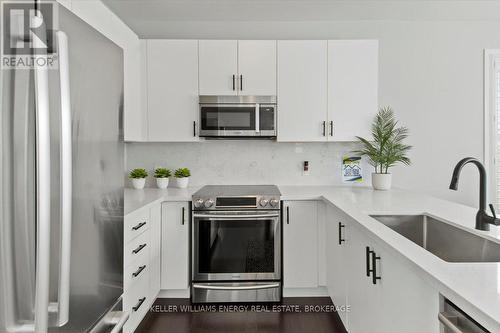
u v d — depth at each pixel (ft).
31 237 2.98
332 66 10.37
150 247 8.34
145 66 10.27
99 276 4.20
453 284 3.02
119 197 4.81
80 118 3.72
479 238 5.04
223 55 10.29
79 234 3.72
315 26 11.42
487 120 11.51
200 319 8.47
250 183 11.50
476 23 11.48
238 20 11.36
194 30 11.44
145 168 11.43
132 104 9.60
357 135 10.42
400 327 4.22
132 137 9.59
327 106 10.37
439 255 6.13
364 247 5.77
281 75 10.33
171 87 10.29
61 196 3.18
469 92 11.53
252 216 9.12
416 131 11.51
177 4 10.22
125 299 6.66
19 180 2.89
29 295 2.96
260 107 10.23
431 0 9.99
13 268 2.85
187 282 9.28
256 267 9.22
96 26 7.34
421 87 11.50
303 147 11.50
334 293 8.21
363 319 5.79
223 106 10.19
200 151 11.46
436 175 11.55
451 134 11.53
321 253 9.39
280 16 11.06
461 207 7.27
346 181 11.49
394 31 11.44
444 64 11.50
